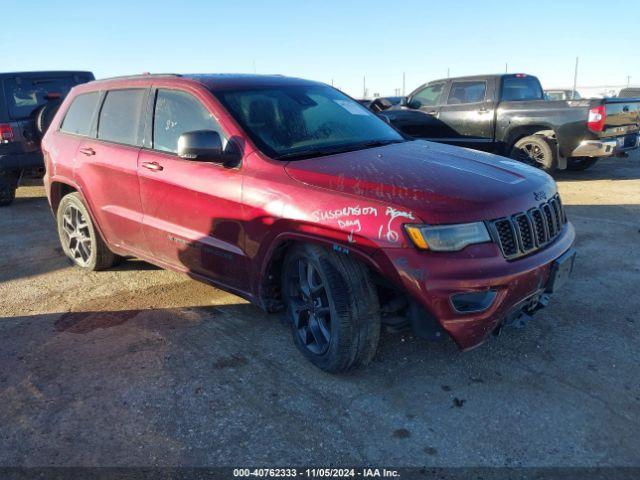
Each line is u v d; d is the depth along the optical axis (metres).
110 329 3.87
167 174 3.82
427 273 2.63
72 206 5.04
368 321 2.94
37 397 3.04
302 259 3.16
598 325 3.67
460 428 2.67
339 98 4.38
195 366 3.32
